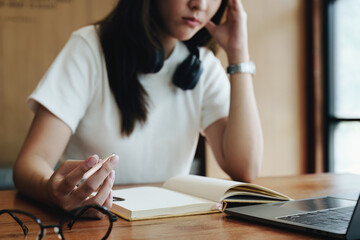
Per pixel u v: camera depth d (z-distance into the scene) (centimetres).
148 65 150
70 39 154
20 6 374
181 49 166
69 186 88
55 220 91
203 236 77
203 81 173
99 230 81
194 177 122
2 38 371
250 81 161
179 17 146
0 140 371
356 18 403
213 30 166
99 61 150
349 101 412
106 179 91
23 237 77
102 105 152
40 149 128
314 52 439
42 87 138
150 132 160
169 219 91
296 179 160
